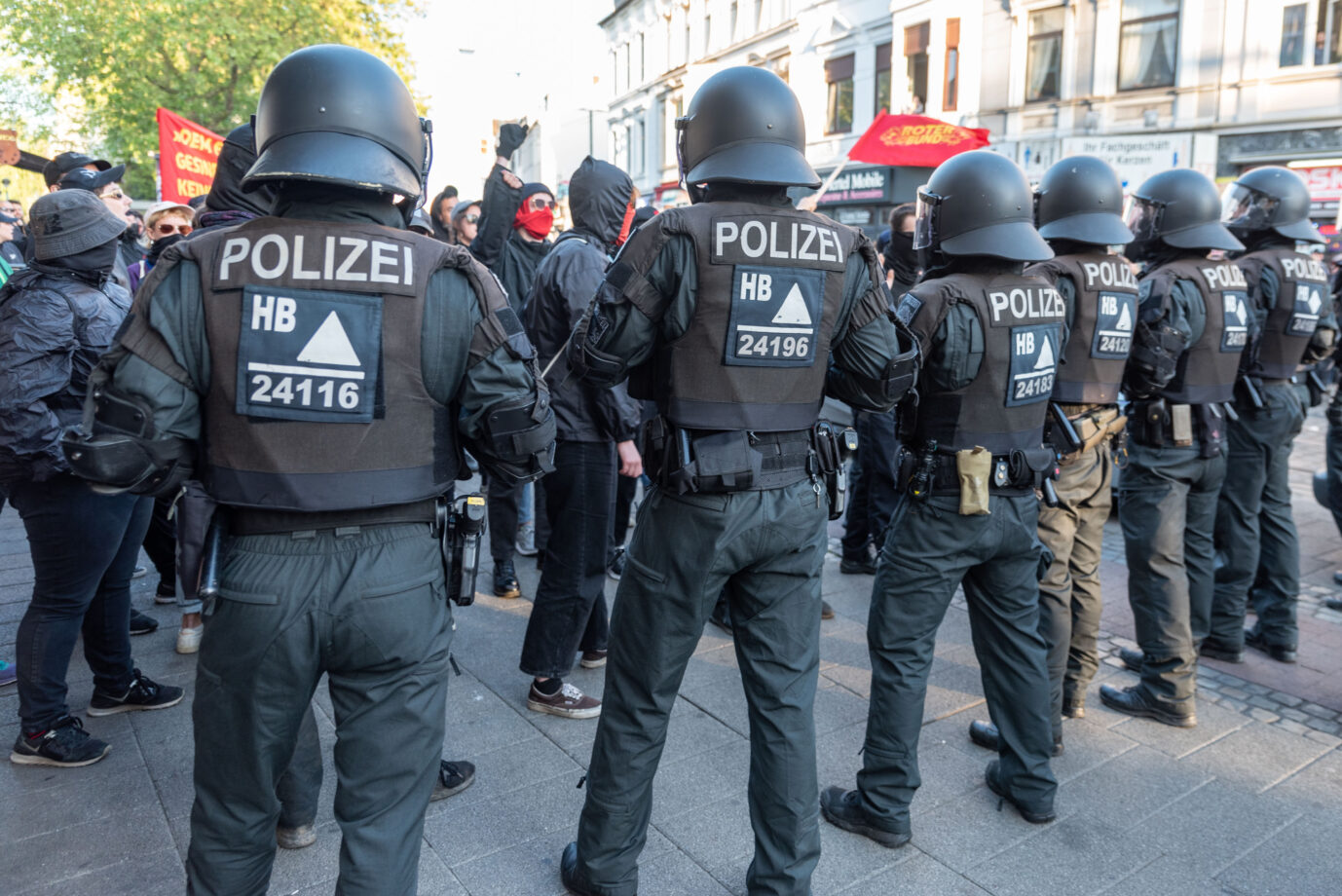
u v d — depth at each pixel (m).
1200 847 2.57
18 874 2.33
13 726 3.07
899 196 17.39
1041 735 2.64
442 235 6.41
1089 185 3.02
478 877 2.36
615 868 2.21
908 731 2.52
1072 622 3.25
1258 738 3.19
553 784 2.79
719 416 2.04
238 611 1.58
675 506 2.07
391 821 1.68
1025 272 3.01
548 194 4.73
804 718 2.15
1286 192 3.84
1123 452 3.28
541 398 1.76
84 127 21.23
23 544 5.18
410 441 1.66
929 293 2.46
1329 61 13.16
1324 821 2.70
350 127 1.61
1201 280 3.27
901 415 2.62
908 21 17.27
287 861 2.40
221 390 1.56
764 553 2.07
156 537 3.99
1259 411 3.69
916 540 2.52
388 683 1.67
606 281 2.03
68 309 2.61
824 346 2.12
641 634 2.14
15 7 17.97
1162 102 14.71
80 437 1.52
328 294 1.57
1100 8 14.96
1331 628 4.25
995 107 16.36
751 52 21.70
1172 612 3.23
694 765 2.91
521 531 5.04
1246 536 3.76
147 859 2.40
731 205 2.05
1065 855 2.52
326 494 1.59
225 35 18.55
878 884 2.38
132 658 3.62
